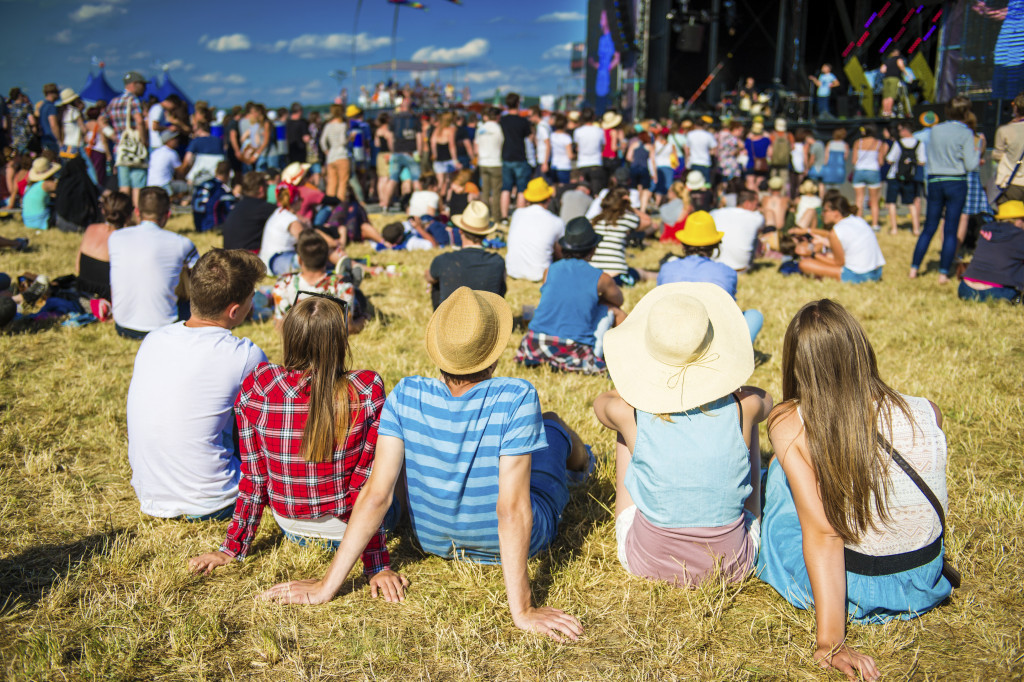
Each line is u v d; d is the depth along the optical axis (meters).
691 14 23.86
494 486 2.70
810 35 26.61
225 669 2.45
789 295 7.73
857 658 2.38
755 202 9.46
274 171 10.45
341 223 10.70
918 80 17.73
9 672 2.39
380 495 2.71
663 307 2.76
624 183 12.54
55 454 4.02
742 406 2.79
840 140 14.92
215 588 2.89
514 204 14.72
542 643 2.57
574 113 14.56
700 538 2.76
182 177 11.73
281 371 2.88
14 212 13.18
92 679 2.37
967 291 7.29
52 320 6.41
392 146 15.09
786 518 2.83
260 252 8.37
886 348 5.93
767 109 22.36
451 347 2.62
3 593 2.83
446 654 2.53
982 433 4.27
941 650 2.51
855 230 8.38
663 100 24.58
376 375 2.93
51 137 15.63
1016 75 12.97
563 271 5.29
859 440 2.37
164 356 3.20
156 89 22.09
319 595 2.77
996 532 3.21
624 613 2.75
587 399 4.85
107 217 6.38
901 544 2.50
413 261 9.62
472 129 17.97
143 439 3.22
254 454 2.93
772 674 2.43
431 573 3.01
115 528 3.31
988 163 10.55
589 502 3.58
